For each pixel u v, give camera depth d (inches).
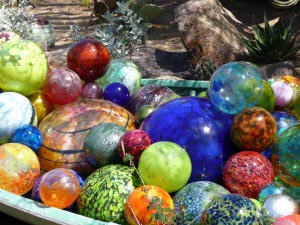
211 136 119.6
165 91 160.1
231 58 309.7
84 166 130.1
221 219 93.2
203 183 111.3
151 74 305.6
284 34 329.7
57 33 425.7
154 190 103.5
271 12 448.8
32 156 120.8
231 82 121.9
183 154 111.4
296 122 140.0
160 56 324.8
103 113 136.1
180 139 119.5
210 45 302.4
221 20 323.6
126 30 280.5
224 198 96.6
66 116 135.5
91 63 152.6
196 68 302.4
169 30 410.3
